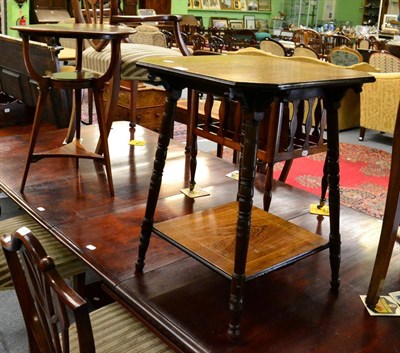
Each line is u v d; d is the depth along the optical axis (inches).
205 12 545.6
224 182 103.0
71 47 217.0
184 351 53.1
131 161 114.3
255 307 59.9
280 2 617.9
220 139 90.7
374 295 59.7
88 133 133.1
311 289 64.4
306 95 53.2
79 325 32.2
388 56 224.8
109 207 88.0
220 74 51.0
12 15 305.7
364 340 54.7
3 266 68.6
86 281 90.0
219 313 58.3
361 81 55.1
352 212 91.0
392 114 189.9
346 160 174.2
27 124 153.4
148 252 72.2
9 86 153.6
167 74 56.1
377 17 590.9
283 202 94.3
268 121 82.4
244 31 442.0
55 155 92.8
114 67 87.3
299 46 269.7
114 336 56.8
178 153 121.4
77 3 113.7
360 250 76.0
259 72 53.4
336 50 252.8
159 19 124.5
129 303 61.1
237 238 49.6
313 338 54.6
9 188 94.4
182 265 68.9
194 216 66.4
